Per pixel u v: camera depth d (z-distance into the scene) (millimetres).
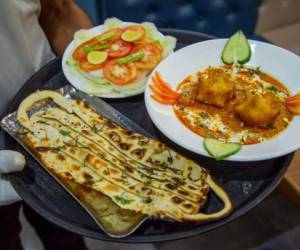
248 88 938
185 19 1773
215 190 754
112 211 729
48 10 1219
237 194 772
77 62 1025
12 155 795
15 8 988
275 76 952
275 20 2004
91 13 1695
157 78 936
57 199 780
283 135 831
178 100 910
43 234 1235
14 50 1025
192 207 718
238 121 872
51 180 810
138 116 930
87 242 1258
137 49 1044
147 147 820
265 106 837
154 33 1087
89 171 785
